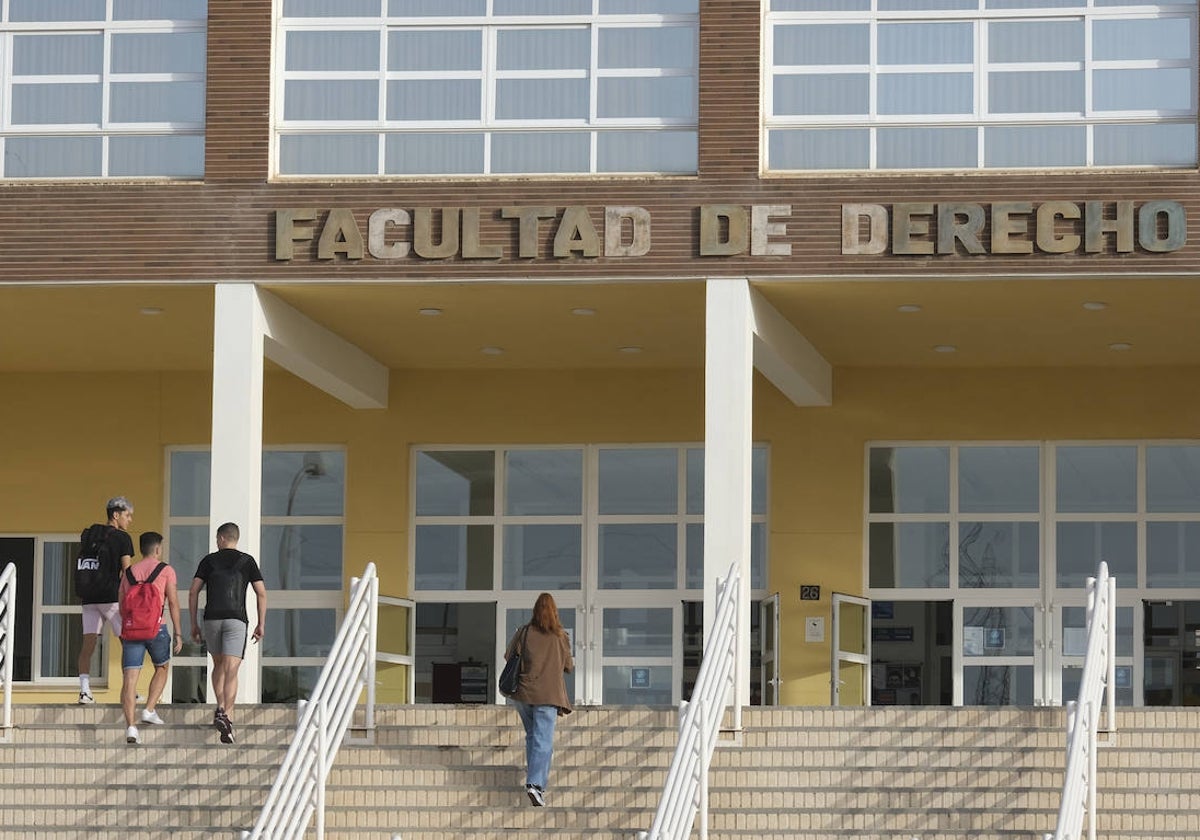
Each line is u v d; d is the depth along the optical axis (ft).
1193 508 69.56
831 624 68.95
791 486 70.44
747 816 46.37
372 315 61.72
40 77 59.11
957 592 70.03
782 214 55.83
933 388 70.28
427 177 57.21
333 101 58.44
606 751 48.80
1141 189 55.11
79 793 47.62
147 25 59.06
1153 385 69.51
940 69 57.21
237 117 57.67
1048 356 67.92
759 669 70.54
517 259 56.49
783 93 57.47
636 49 57.98
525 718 46.75
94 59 59.16
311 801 44.86
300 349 61.16
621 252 56.08
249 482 56.08
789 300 58.70
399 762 48.91
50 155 58.85
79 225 57.41
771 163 57.21
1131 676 69.10
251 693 54.13
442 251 56.54
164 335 65.46
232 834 46.03
